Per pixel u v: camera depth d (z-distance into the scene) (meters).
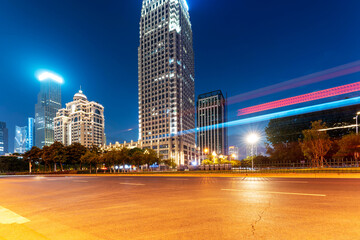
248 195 9.22
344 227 4.70
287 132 56.41
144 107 141.12
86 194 11.77
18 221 6.26
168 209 7.04
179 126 131.25
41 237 4.82
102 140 197.62
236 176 24.86
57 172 65.88
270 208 6.62
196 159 151.00
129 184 17.16
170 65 136.00
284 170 24.88
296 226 4.84
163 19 142.88
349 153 34.81
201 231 4.71
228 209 6.68
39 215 7.00
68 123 192.88
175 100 130.75
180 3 147.25
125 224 5.54
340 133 50.81
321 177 19.92
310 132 33.00
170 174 33.91
